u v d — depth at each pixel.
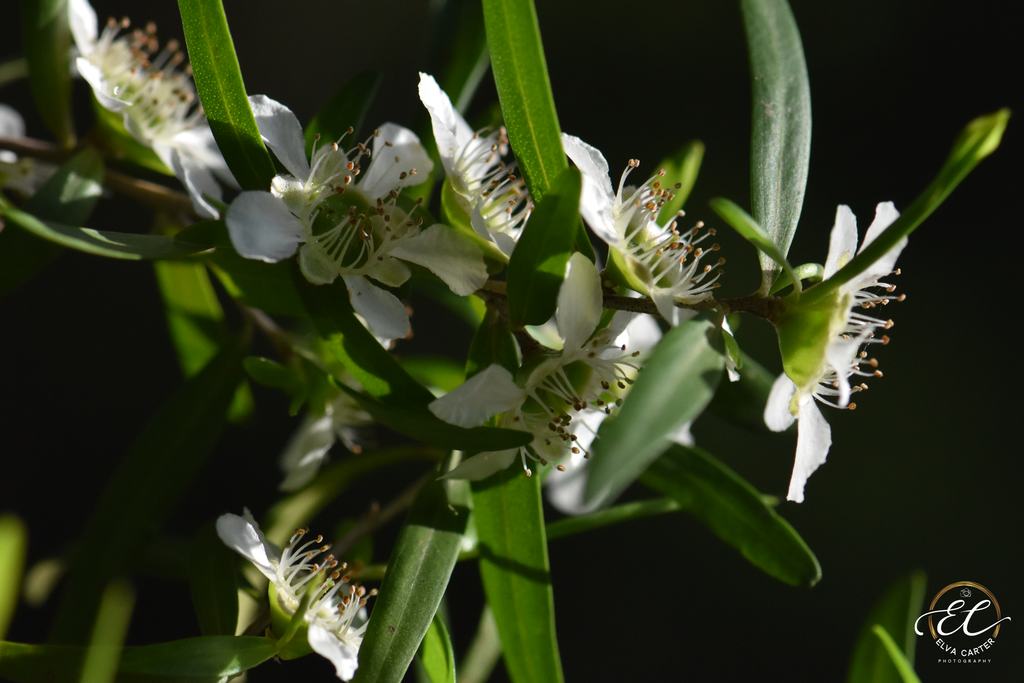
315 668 0.28
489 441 0.16
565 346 0.17
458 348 0.31
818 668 0.30
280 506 0.19
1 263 0.18
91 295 0.32
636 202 0.17
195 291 0.20
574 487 0.19
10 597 0.16
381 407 0.17
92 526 0.18
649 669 0.29
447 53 0.19
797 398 0.17
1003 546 0.31
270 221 0.17
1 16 0.32
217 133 0.17
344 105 0.18
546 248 0.16
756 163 0.18
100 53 0.19
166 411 0.19
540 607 0.17
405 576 0.17
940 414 0.32
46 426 0.30
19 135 0.20
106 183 0.19
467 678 0.19
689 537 0.31
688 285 0.17
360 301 0.17
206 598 0.18
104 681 0.16
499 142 0.18
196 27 0.17
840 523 0.31
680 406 0.16
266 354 0.29
